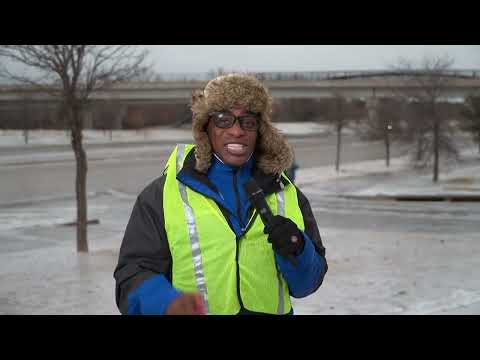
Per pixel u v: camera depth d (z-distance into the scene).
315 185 29.23
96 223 17.28
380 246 12.88
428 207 21.39
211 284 2.15
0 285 8.98
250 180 2.12
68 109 12.05
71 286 8.89
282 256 2.08
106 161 41.22
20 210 20.48
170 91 59.28
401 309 7.46
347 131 89.38
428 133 42.53
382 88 60.12
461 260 11.12
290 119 106.00
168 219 2.17
